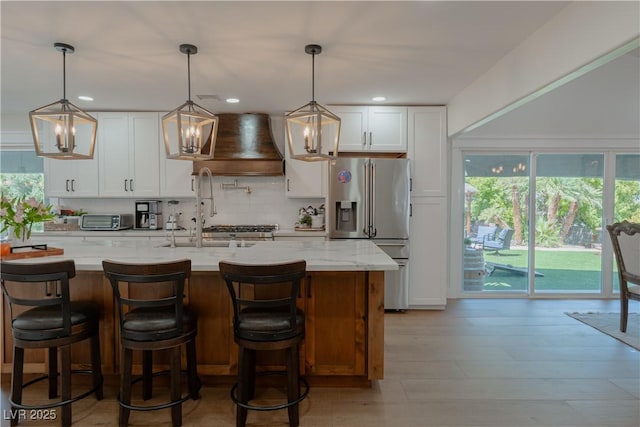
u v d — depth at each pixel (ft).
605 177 15.69
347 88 11.91
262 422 6.99
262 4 6.93
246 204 15.90
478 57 9.43
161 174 14.75
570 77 7.27
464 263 15.99
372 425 6.90
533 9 7.09
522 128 15.26
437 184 13.92
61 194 14.71
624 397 7.88
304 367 8.01
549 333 11.60
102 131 14.66
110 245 10.03
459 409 7.41
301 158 8.53
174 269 6.41
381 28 7.88
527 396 7.91
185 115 8.02
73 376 8.18
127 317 6.63
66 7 6.99
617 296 15.72
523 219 15.93
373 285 7.78
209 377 8.25
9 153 15.53
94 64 9.79
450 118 13.48
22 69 10.12
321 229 14.58
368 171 13.60
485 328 12.07
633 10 5.53
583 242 15.88
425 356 9.89
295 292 6.58
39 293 7.97
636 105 14.10
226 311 7.96
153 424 6.90
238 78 10.93
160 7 7.02
